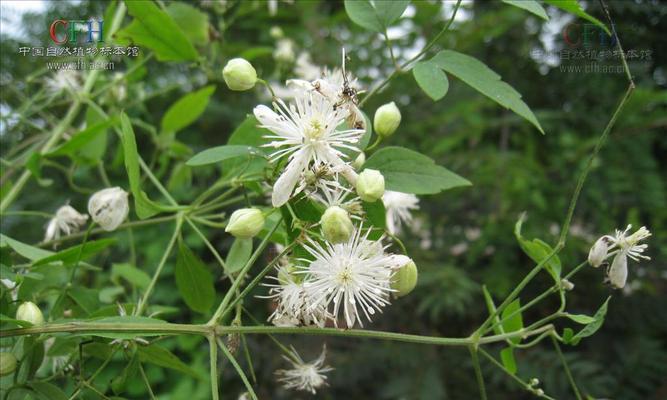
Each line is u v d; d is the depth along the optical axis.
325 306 0.14
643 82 0.42
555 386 0.38
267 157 0.14
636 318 0.42
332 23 0.41
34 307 0.14
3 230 0.39
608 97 0.43
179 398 0.36
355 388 0.43
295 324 0.14
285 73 0.27
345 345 0.42
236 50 0.35
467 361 0.41
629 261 0.41
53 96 0.24
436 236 0.44
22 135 0.29
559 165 0.43
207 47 0.26
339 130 0.14
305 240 0.13
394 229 0.19
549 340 0.43
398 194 0.18
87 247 0.16
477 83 0.14
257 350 0.40
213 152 0.14
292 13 0.40
